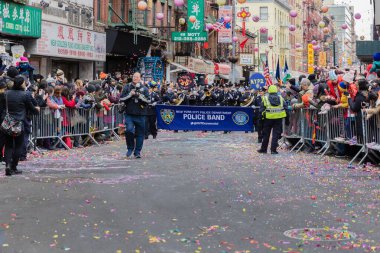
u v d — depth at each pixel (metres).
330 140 14.77
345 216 7.67
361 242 6.34
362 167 12.62
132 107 14.16
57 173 11.35
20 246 6.06
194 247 6.09
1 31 21.89
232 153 15.73
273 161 13.85
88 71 31.53
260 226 7.07
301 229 6.93
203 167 12.52
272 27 80.56
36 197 8.73
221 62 54.47
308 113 16.02
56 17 26.61
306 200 8.75
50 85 15.66
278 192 9.43
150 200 8.61
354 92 12.98
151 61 35.88
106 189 9.50
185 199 8.73
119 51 33.41
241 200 8.69
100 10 32.31
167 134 23.92
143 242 6.26
